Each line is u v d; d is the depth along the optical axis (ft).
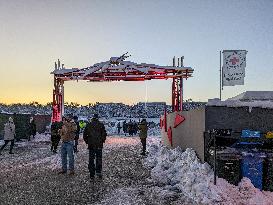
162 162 38.27
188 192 26.40
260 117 31.27
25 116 90.17
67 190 28.94
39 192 28.27
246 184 27.04
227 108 31.42
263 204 24.61
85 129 33.55
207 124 31.37
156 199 25.81
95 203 24.95
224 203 23.90
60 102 94.79
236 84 44.47
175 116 51.24
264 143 29.50
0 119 81.66
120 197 26.55
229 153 28.12
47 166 42.29
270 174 27.84
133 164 44.16
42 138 97.14
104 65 86.94
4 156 53.11
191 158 34.19
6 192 28.32
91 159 33.45
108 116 288.10
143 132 55.88
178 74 89.66
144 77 93.35
